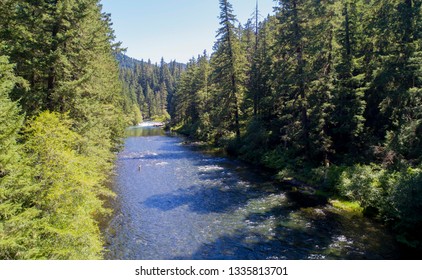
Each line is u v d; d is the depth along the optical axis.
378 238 12.61
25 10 12.62
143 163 30.94
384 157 17.14
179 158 33.75
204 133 49.09
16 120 8.85
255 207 17.12
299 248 12.08
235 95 34.97
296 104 22.80
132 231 14.25
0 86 8.40
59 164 10.23
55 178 10.04
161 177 24.70
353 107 18.95
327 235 13.12
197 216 16.02
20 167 8.34
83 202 10.93
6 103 8.30
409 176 12.77
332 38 20.55
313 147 21.97
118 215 16.27
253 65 34.88
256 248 12.28
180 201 18.53
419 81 15.74
